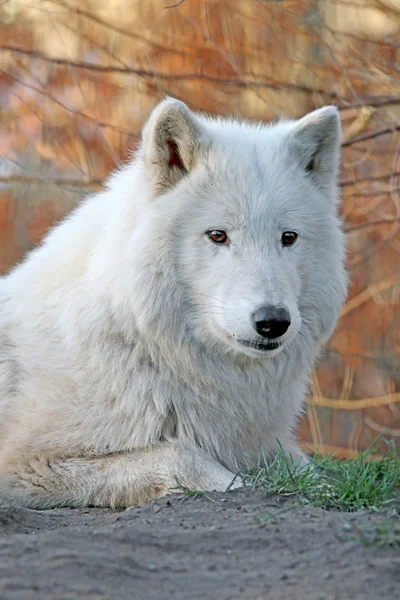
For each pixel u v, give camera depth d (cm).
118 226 952
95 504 943
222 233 912
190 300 932
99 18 2055
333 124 977
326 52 1977
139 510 830
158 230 916
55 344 991
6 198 2256
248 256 902
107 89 2123
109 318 949
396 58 1938
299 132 972
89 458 958
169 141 932
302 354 986
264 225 912
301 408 1086
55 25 2148
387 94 1888
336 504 842
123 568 640
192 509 812
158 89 2039
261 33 2066
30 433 970
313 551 676
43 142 2145
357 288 2150
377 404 2002
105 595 594
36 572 621
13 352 1021
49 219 2230
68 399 965
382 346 2183
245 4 2069
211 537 706
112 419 953
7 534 772
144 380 948
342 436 2166
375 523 725
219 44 2092
